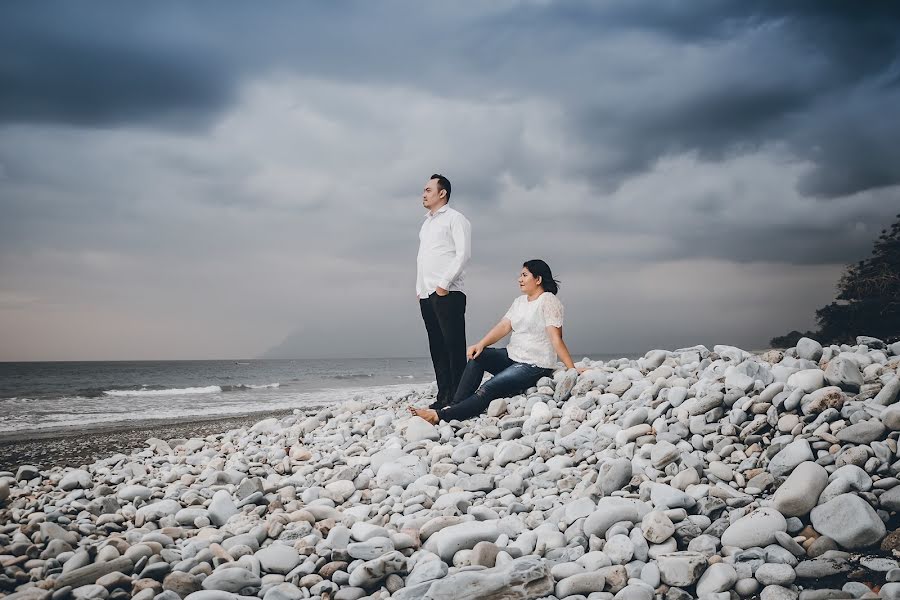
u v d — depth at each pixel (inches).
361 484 163.6
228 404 750.5
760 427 141.8
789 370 164.4
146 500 167.3
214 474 177.0
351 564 107.0
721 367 185.2
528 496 141.5
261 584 104.0
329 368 3725.4
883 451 116.8
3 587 103.6
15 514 151.5
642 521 112.7
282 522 131.7
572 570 100.2
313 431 259.9
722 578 94.9
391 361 7071.9
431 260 229.0
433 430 199.3
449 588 92.9
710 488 123.7
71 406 757.9
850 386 143.3
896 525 103.6
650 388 181.2
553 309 217.3
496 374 227.6
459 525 115.7
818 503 109.8
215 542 121.9
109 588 97.7
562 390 203.0
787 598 90.7
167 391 1168.2
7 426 508.1
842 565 95.6
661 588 97.7
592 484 137.4
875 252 1021.8
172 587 98.3
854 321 994.1
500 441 182.9
